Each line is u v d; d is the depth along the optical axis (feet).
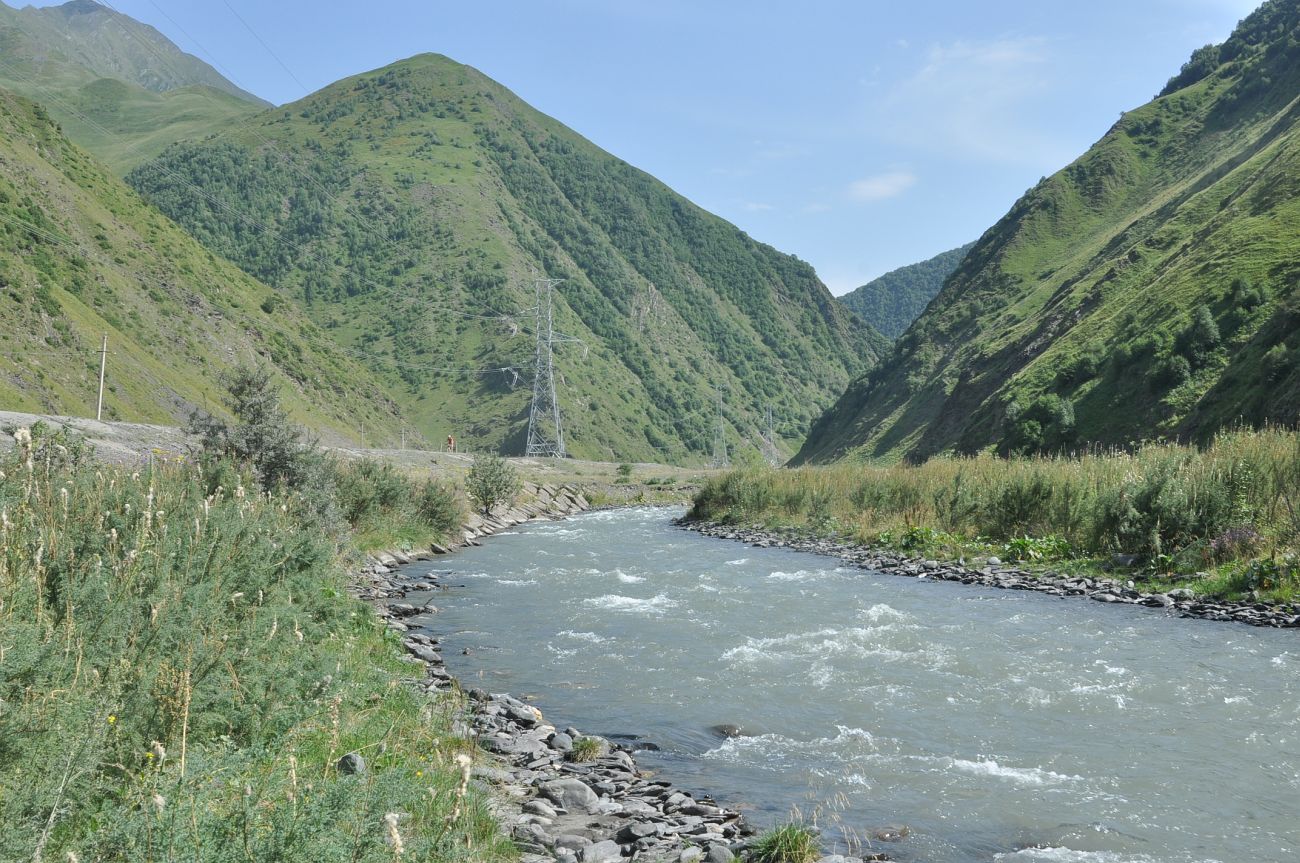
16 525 23.52
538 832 21.30
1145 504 67.62
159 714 19.24
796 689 36.78
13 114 431.84
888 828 22.79
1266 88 506.07
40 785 15.01
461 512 109.09
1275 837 22.11
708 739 30.86
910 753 28.86
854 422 488.02
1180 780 25.95
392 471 97.66
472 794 22.12
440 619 53.16
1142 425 200.34
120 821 13.70
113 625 20.63
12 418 76.07
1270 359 155.84
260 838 13.69
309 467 66.03
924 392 422.00
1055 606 55.47
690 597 60.54
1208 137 514.27
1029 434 231.30
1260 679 36.81
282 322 496.23
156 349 349.41
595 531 121.90
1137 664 39.70
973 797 24.98
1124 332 246.88
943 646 43.86
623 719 33.24
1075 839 22.12
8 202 344.08
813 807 24.45
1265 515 62.18
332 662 26.35
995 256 516.32
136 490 31.30
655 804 24.67
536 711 33.35
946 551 79.05
